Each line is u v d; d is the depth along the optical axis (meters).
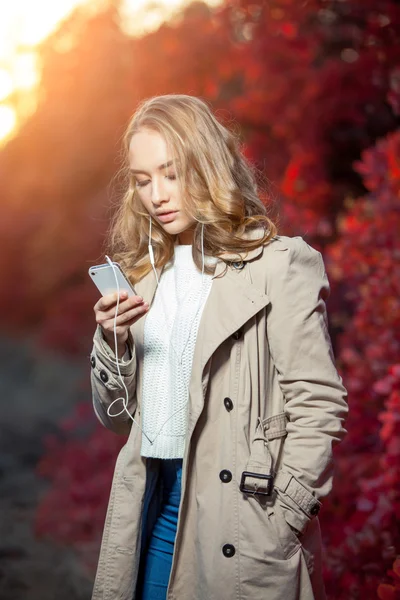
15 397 12.17
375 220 4.41
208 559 2.52
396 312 4.20
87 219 11.42
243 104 6.43
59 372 13.27
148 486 2.75
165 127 2.62
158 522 2.78
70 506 6.20
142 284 2.87
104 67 9.39
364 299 4.29
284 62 6.40
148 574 2.77
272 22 6.36
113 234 3.07
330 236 5.97
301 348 2.59
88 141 10.41
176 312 2.71
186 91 7.11
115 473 2.79
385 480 3.81
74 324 12.98
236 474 2.54
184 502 2.59
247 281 2.61
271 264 2.62
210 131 2.67
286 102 6.34
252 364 2.59
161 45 7.15
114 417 2.86
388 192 4.38
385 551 3.75
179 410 2.66
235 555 2.50
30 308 17.70
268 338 2.62
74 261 12.17
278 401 2.64
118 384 2.74
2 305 17.78
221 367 2.62
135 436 2.77
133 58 7.44
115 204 3.15
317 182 6.15
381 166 4.55
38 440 9.32
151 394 2.72
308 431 2.55
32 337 17.16
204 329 2.59
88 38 9.54
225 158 2.67
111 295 2.62
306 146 6.18
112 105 9.66
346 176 6.37
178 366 2.65
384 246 4.35
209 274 2.69
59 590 5.24
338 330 5.47
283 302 2.60
